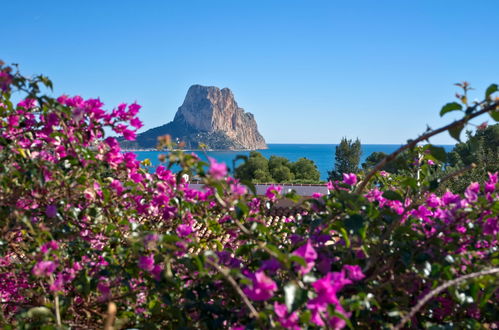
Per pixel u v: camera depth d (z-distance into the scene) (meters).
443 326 1.74
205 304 1.85
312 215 2.44
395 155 2.03
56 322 1.87
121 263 2.23
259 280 1.53
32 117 2.55
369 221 1.93
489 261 1.95
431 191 2.15
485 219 2.09
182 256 1.99
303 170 48.88
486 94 1.81
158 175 2.58
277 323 1.50
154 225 2.64
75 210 2.34
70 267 2.23
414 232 1.99
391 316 1.76
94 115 2.37
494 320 1.94
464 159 27.88
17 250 2.56
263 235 2.08
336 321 1.47
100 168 2.44
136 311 2.23
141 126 2.47
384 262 2.01
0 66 2.01
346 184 2.59
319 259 1.94
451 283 1.48
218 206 2.48
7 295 2.56
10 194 2.24
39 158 2.37
